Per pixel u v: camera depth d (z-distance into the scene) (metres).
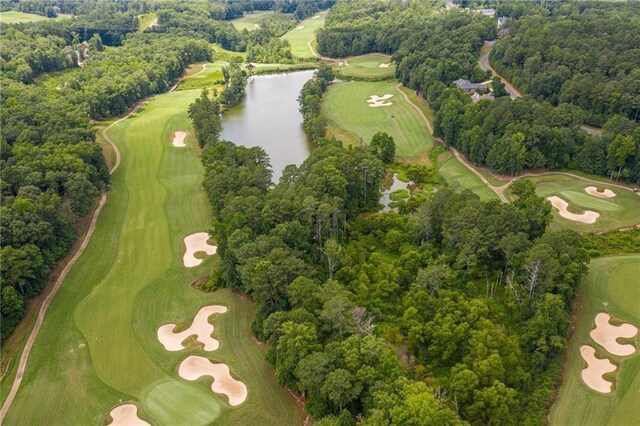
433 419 41.72
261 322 60.06
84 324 64.62
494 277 68.88
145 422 51.00
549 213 77.88
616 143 94.69
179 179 105.69
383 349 48.59
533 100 114.81
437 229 77.94
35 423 51.47
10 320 62.62
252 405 52.16
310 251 72.94
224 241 71.00
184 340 61.72
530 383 52.56
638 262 71.88
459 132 113.12
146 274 74.12
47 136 99.88
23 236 68.31
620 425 48.16
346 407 47.56
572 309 63.06
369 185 95.06
